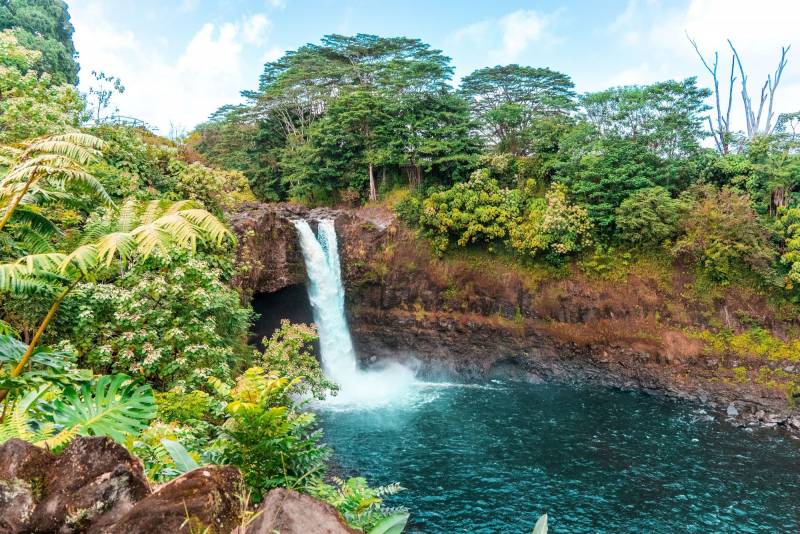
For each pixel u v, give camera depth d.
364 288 32.69
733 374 25.98
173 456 4.48
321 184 39.66
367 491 5.81
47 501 3.17
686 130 29.75
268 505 3.48
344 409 24.53
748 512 15.80
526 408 24.83
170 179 20.81
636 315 28.94
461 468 18.42
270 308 28.50
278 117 45.12
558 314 30.34
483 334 31.22
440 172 36.94
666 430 22.12
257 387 5.24
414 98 36.75
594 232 29.94
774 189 28.03
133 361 11.88
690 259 28.59
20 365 4.78
